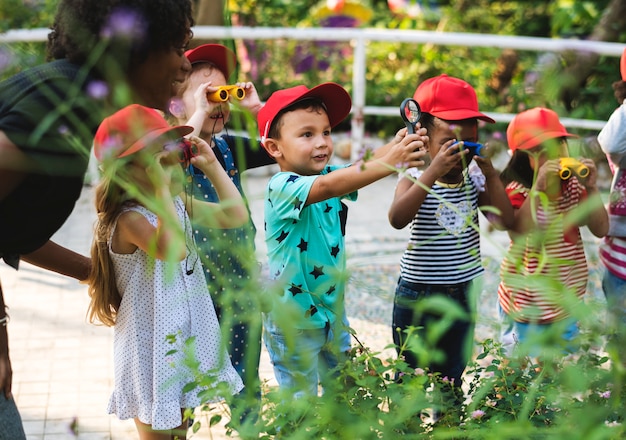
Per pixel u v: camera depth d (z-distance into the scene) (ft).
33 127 6.41
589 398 6.14
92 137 6.82
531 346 5.94
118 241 8.58
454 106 10.21
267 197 9.29
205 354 8.75
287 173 9.19
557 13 28.43
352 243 18.12
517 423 5.92
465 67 28.50
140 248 8.43
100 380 12.49
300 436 5.77
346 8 28.45
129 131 6.70
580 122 19.62
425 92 10.38
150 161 6.70
